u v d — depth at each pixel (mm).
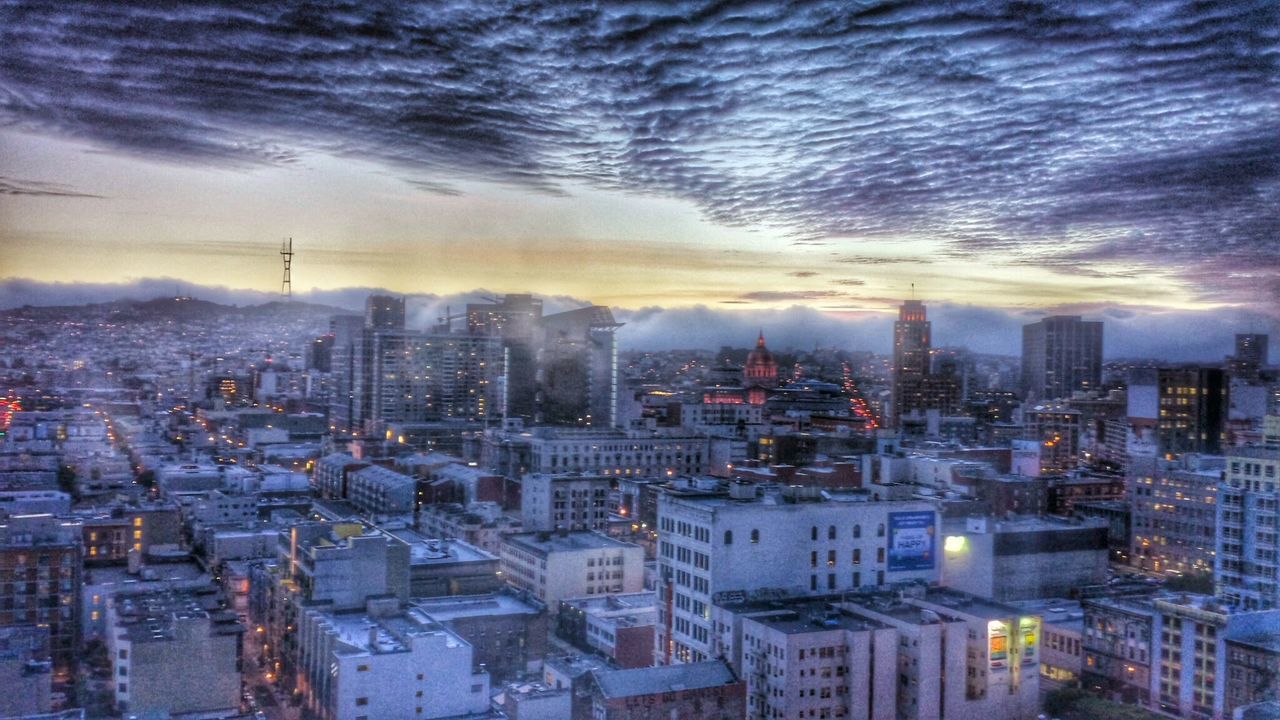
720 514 115312
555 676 107125
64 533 107375
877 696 101875
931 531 124625
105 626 102688
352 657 96625
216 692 95312
